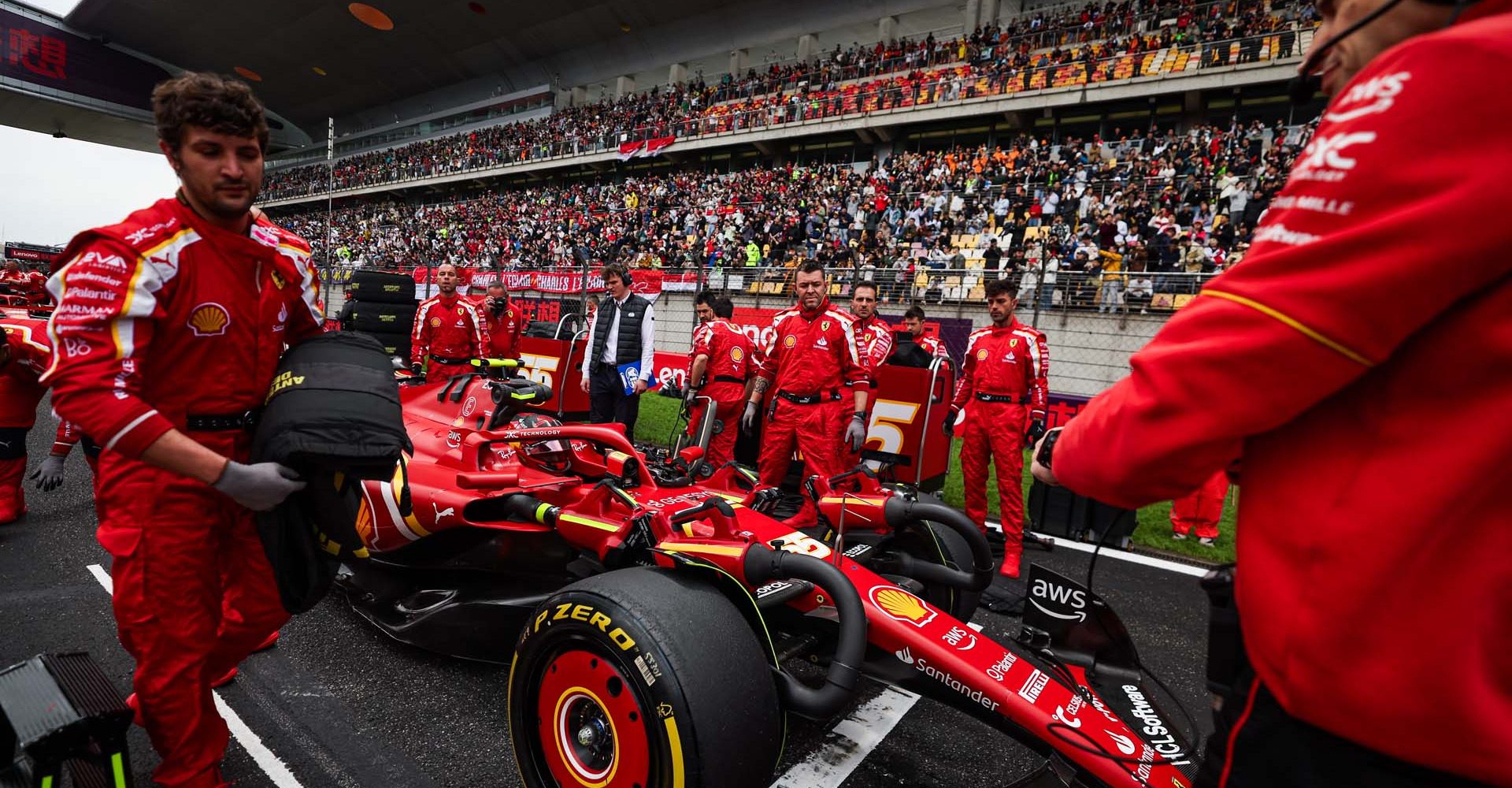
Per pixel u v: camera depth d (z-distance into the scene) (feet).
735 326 20.17
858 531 10.25
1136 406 2.54
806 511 11.62
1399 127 2.01
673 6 103.35
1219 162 52.80
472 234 102.89
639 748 5.73
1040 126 72.33
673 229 79.15
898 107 75.87
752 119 87.61
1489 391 1.98
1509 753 2.06
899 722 8.81
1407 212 1.95
